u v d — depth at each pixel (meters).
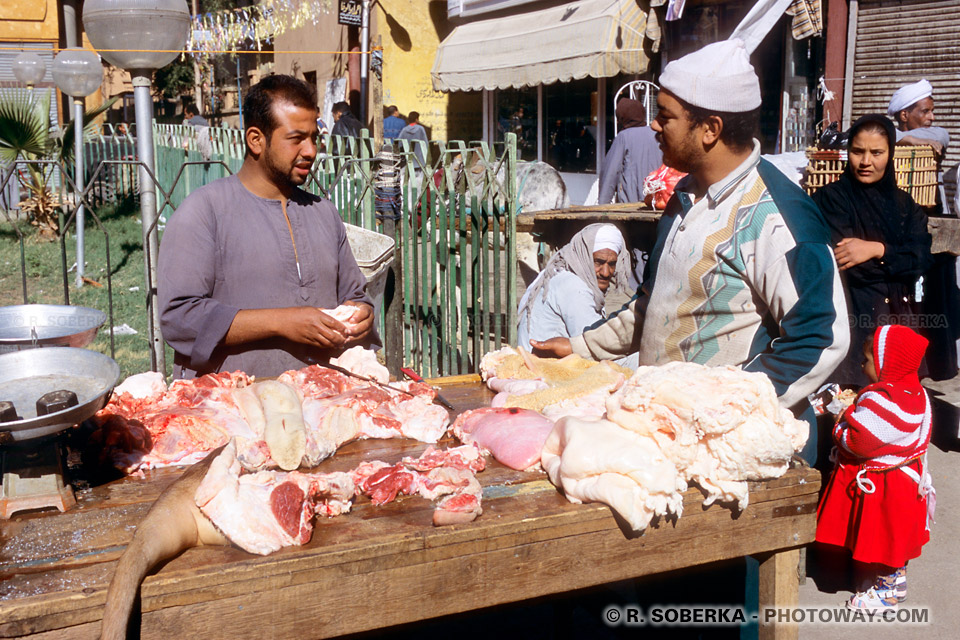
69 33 12.20
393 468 2.23
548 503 2.14
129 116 27.48
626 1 10.85
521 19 13.12
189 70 27.42
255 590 1.80
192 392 2.62
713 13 10.00
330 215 3.33
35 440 2.04
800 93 9.50
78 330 2.60
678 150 2.63
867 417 3.62
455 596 1.98
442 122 16.06
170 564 1.81
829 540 3.82
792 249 2.45
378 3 15.27
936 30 8.09
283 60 21.11
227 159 11.34
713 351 2.68
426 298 6.09
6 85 17.44
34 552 1.87
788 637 2.44
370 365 2.97
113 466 2.31
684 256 2.71
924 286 4.90
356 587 1.89
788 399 2.43
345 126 12.64
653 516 2.15
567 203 8.94
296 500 1.93
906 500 3.62
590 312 4.14
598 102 12.37
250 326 2.93
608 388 2.79
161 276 3.00
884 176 4.38
